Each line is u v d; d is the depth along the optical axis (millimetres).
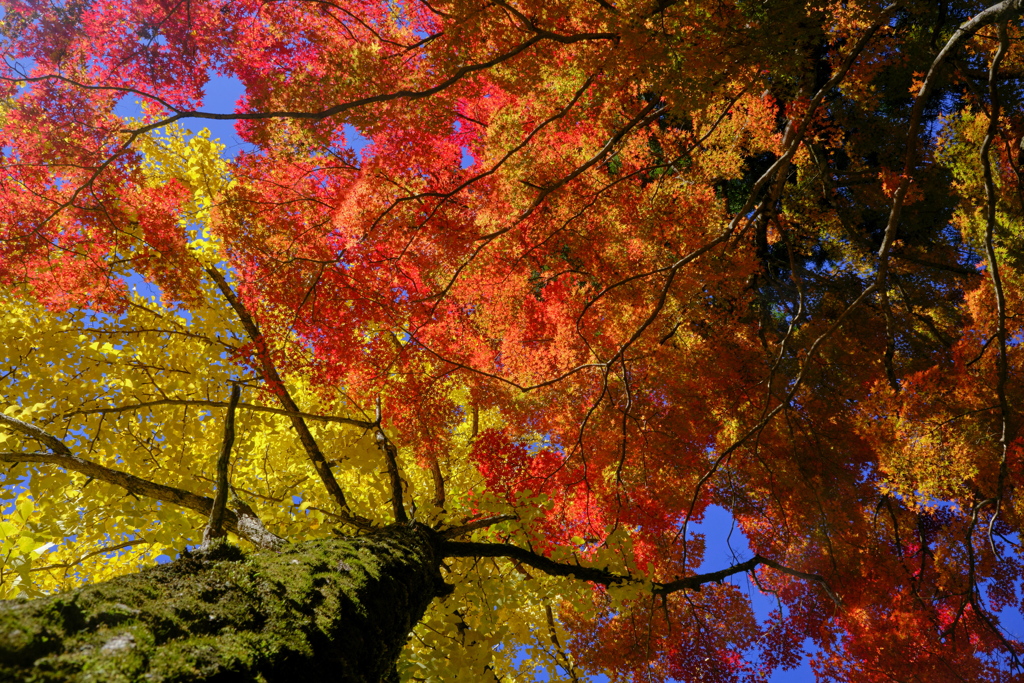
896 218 7117
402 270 6801
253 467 5254
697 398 10039
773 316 12789
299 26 5410
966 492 8164
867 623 9930
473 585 4758
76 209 5324
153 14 4977
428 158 6293
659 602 8250
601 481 8320
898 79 10766
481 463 6055
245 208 5805
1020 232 8242
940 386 8125
